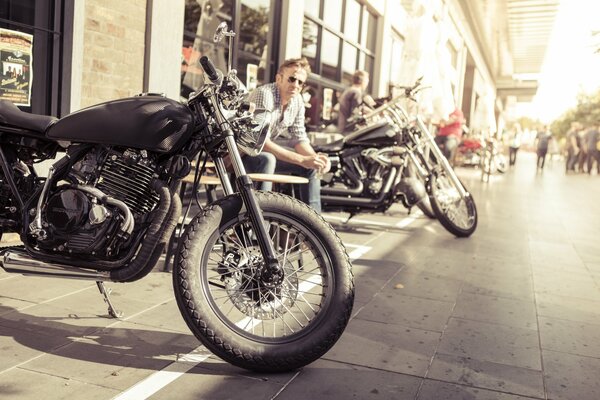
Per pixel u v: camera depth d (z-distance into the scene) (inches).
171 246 155.4
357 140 230.4
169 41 233.9
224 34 102.8
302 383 99.5
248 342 100.3
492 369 109.9
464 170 791.7
